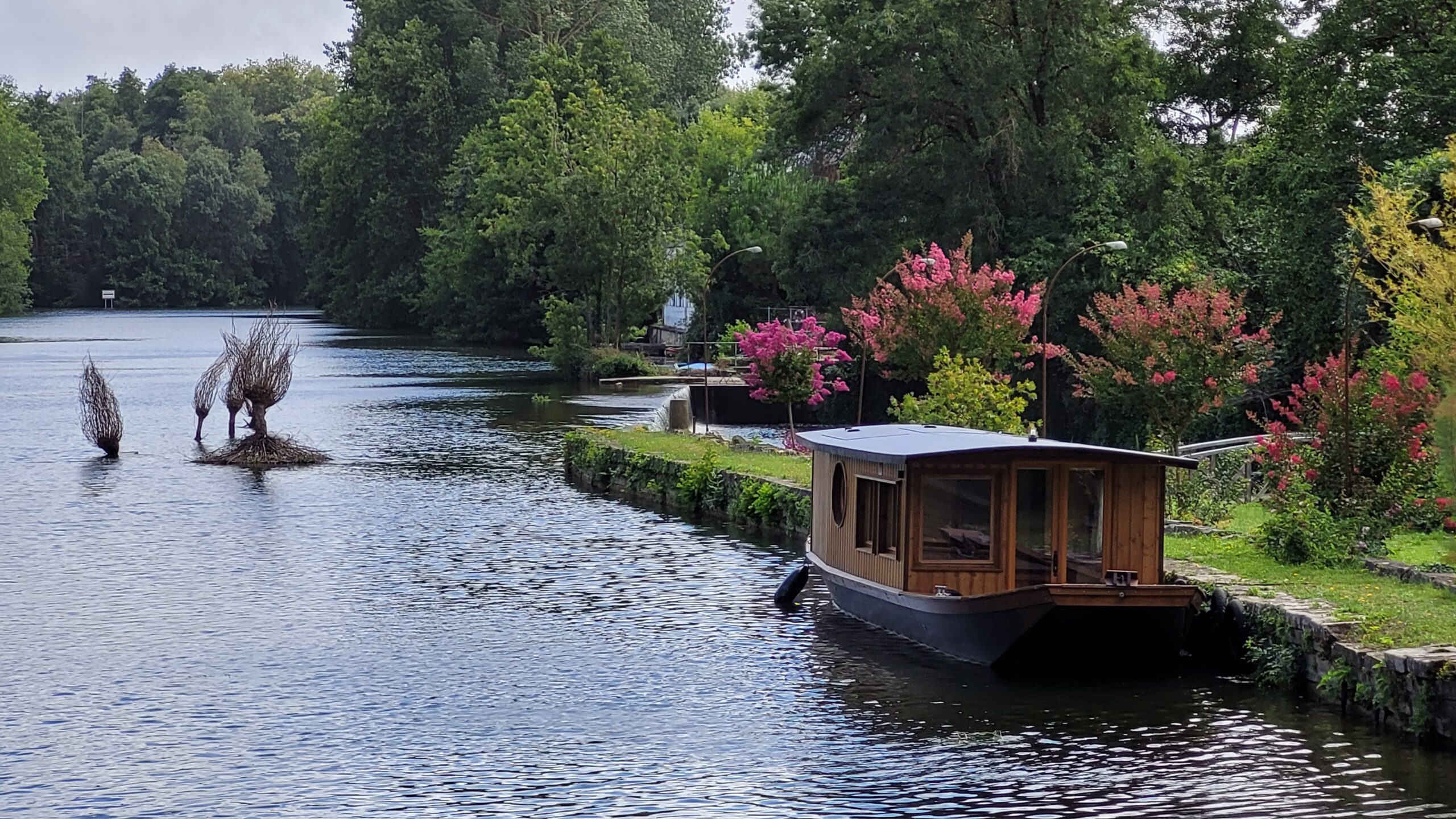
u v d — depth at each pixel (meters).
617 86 105.88
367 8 129.50
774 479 33.47
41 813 15.38
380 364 87.88
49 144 174.00
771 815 15.24
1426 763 16.41
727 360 74.44
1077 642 20.14
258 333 45.22
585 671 20.78
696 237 86.44
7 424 54.59
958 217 61.53
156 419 56.06
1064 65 61.94
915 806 15.48
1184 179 59.81
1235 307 32.31
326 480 40.69
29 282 174.00
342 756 17.16
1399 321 26.23
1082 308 59.12
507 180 94.69
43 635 22.80
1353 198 42.53
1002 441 22.83
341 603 25.00
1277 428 26.05
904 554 21.83
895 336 40.56
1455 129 41.22
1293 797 15.52
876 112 63.91
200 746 17.52
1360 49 46.84
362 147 121.69
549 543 30.95
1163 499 21.47
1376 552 23.11
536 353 82.75
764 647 22.12
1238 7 63.94
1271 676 19.36
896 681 20.23
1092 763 16.70
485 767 16.77
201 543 30.77
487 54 118.19
